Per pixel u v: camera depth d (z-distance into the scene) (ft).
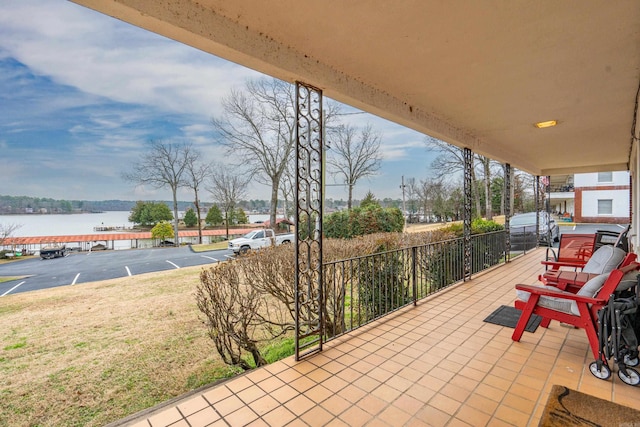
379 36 7.34
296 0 6.02
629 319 7.55
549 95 10.89
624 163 26.86
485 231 24.03
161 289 21.67
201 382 10.22
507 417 6.42
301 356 9.21
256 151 62.85
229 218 94.43
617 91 10.53
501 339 10.15
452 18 6.60
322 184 9.62
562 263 14.74
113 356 11.80
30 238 67.10
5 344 12.85
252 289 10.99
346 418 6.52
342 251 13.73
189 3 6.10
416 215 75.56
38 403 9.09
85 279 30.78
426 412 6.65
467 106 12.07
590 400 4.97
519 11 6.36
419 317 12.23
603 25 6.83
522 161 24.35
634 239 21.11
